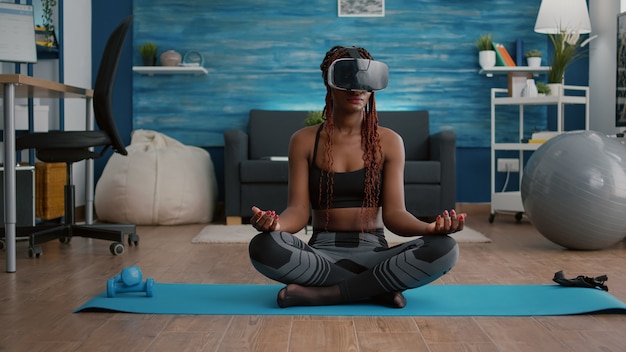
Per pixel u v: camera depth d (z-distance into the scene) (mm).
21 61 4336
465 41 5914
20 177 4102
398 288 2309
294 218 2404
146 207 5117
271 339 1960
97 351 1855
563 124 5887
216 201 5695
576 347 1882
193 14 5895
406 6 5906
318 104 5922
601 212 3566
